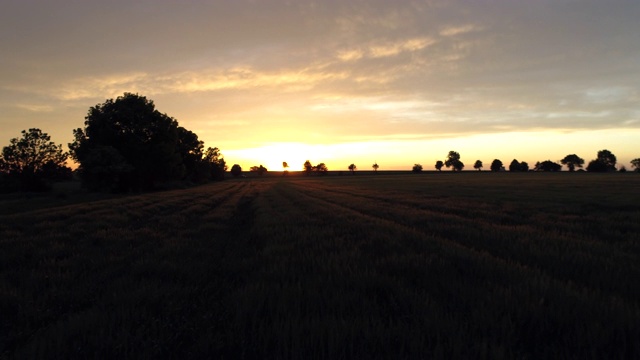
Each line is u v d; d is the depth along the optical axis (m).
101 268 8.34
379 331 4.32
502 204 25.86
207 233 14.29
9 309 5.67
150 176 62.31
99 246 11.07
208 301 6.12
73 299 6.12
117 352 4.15
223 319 5.19
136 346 4.25
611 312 4.71
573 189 48.75
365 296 5.79
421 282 6.54
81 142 56.25
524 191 45.19
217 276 7.81
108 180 53.53
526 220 16.62
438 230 13.34
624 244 10.30
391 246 9.85
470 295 5.52
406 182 91.69
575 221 16.12
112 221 17.00
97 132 56.06
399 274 7.04
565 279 6.81
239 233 14.67
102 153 52.00
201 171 103.50
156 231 14.43
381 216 19.39
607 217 17.48
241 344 4.30
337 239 11.12
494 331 4.34
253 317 4.94
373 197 37.44
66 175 64.31
